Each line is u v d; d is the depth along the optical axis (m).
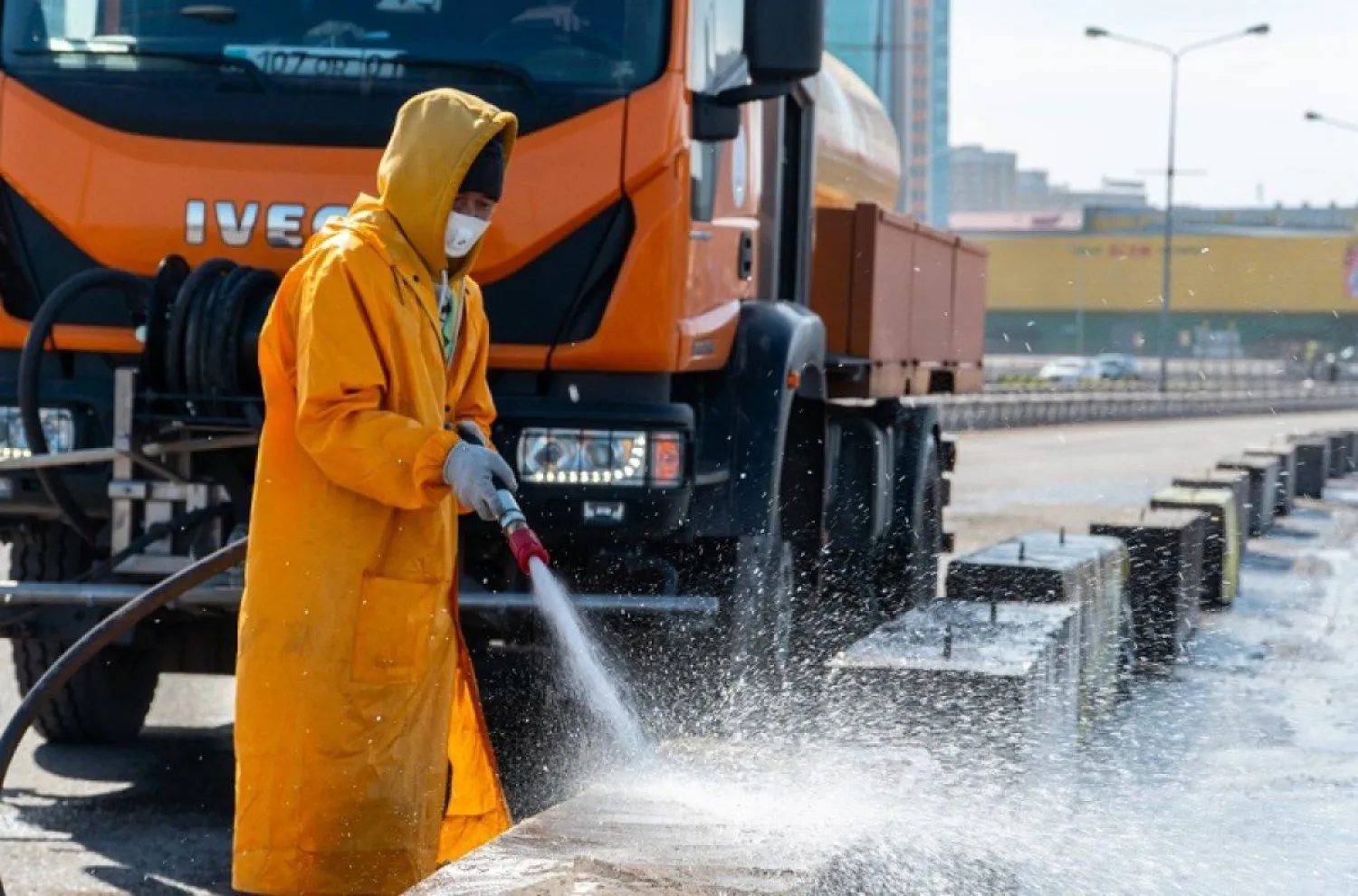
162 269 7.05
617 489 7.30
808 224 10.54
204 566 5.16
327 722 4.68
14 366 7.64
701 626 7.64
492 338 7.48
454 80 7.54
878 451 11.12
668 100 7.55
